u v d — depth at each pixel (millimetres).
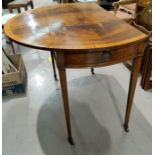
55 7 1488
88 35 960
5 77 1652
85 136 1352
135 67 1068
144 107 1555
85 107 1600
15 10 3396
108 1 2674
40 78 1994
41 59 2375
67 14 1307
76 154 1231
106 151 1239
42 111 1584
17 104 1669
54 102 1668
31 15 1324
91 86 1839
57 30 1041
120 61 979
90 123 1450
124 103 1618
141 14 1749
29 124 1470
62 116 1525
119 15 2068
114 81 1894
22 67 1911
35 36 984
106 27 1054
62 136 1361
